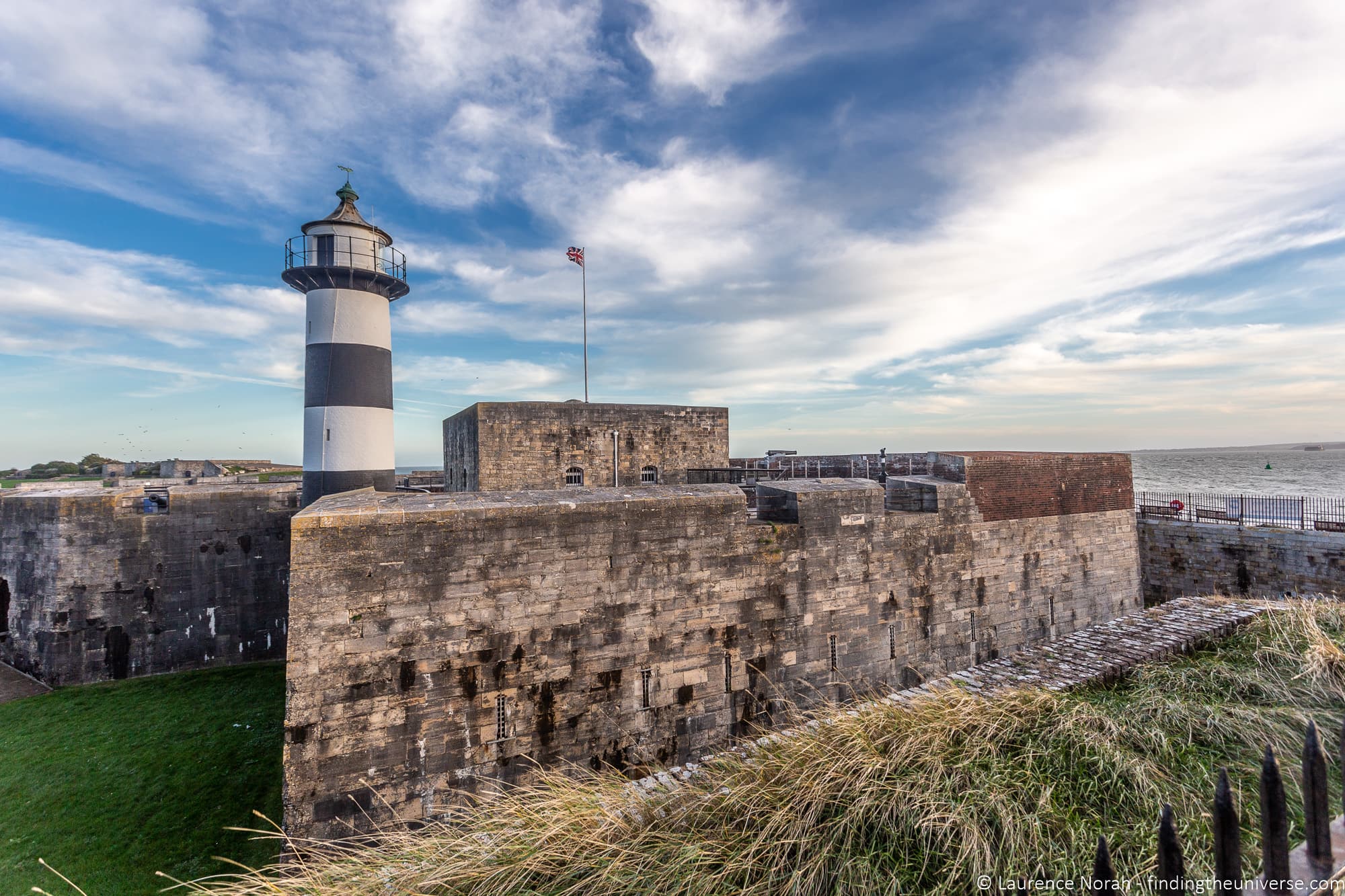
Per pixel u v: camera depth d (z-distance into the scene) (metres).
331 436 19.23
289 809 9.05
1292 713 7.10
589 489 12.31
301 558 9.23
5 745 13.99
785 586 13.22
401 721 9.73
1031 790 5.92
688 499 12.10
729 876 5.44
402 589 9.78
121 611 18.17
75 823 11.16
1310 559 20.06
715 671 12.34
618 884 5.41
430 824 7.66
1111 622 11.15
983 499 18.14
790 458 26.45
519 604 10.57
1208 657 9.35
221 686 17.53
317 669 9.27
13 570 18.80
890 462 20.98
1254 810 5.63
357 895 5.80
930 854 5.36
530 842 6.09
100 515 18.05
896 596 15.15
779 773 6.45
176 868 10.06
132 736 14.36
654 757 11.63
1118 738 6.84
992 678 8.80
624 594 11.44
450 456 27.06
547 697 10.74
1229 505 28.47
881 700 8.40
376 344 20.12
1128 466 21.89
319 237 19.45
